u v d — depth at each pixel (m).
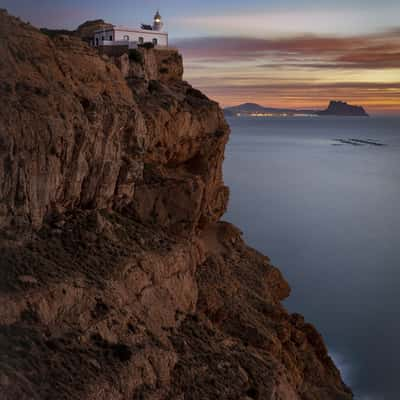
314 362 43.47
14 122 25.45
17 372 21.05
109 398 22.89
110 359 24.45
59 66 31.98
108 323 26.17
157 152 41.03
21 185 26.09
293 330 44.19
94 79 34.03
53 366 22.39
